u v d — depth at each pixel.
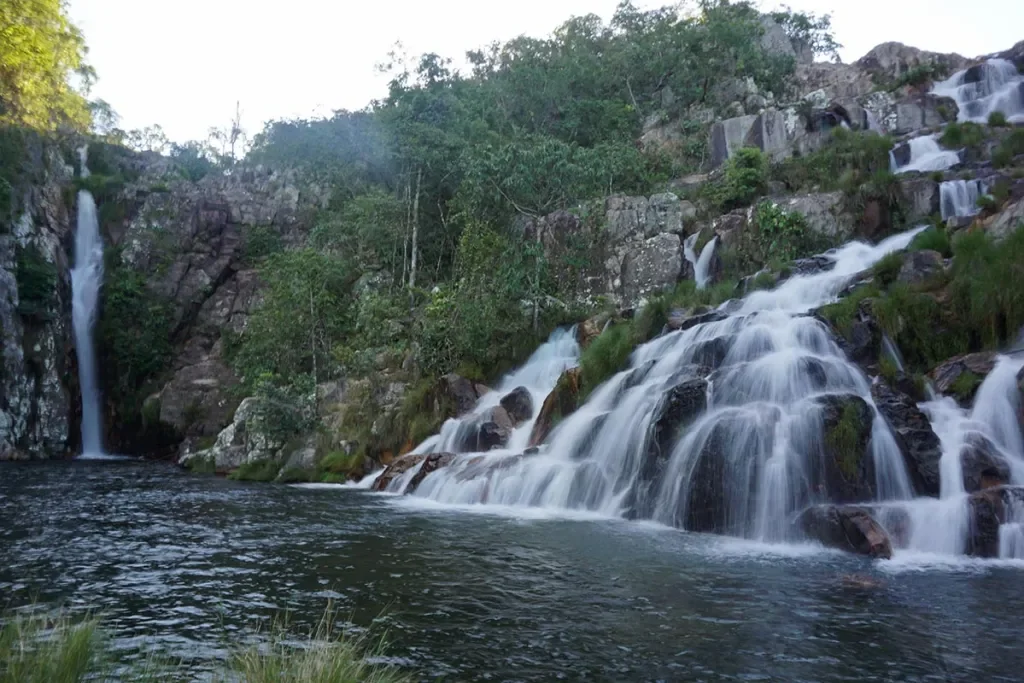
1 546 13.88
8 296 41.25
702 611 9.51
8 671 6.14
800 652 8.04
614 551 13.10
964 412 16.64
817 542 13.51
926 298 20.06
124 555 13.01
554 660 7.82
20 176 46.06
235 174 58.78
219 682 6.70
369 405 30.17
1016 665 7.68
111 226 53.31
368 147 55.62
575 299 34.06
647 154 50.66
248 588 10.73
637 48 63.94
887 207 31.27
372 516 17.38
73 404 46.50
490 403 27.34
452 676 7.38
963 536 12.80
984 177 29.55
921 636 8.55
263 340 39.16
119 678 6.88
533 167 40.59
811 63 68.88
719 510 15.01
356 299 42.66
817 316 20.08
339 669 6.25
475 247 35.31
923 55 53.09
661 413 17.03
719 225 33.78
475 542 14.02
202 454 33.50
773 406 15.88
